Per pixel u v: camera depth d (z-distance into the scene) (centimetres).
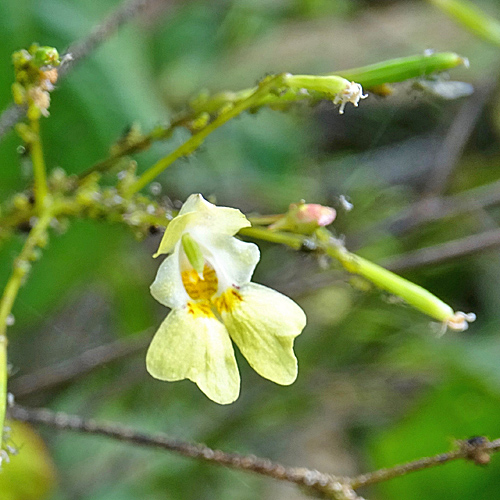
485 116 25
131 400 22
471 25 15
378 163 28
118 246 16
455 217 23
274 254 23
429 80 12
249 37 25
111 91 16
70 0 16
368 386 23
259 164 25
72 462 21
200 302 12
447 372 21
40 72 11
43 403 20
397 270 17
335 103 11
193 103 12
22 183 15
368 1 25
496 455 17
